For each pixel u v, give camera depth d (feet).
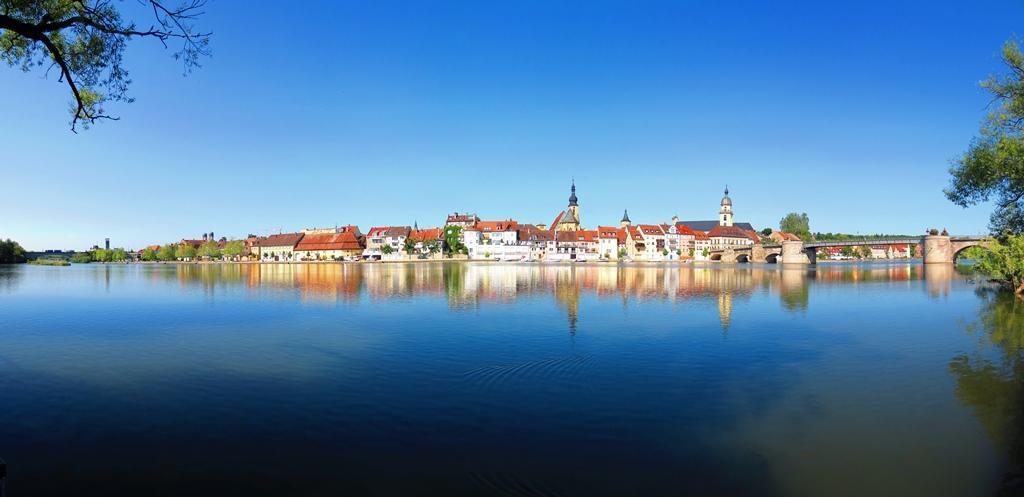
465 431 57.98
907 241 617.21
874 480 46.50
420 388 75.36
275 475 47.52
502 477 46.70
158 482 46.39
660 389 74.49
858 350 101.71
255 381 79.82
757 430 58.34
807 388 75.05
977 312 157.89
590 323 136.36
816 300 194.90
